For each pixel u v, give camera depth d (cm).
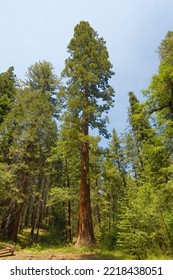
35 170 2145
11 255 1198
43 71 2688
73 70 1875
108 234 1617
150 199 1166
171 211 1123
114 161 2697
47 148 2392
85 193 1688
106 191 2850
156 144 1242
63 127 1769
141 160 2203
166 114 1218
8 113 2316
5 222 2216
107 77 1959
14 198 1838
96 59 1945
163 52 1519
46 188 2652
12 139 2120
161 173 1177
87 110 1686
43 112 2205
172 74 1049
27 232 2541
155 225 1139
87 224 1592
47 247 1730
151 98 1158
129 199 1384
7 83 2748
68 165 2391
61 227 2528
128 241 1202
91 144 1627
